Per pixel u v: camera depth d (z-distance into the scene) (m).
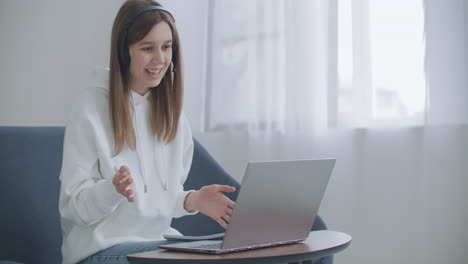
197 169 2.03
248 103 2.55
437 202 2.05
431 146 2.06
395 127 2.14
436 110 2.04
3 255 1.68
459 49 2.01
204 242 1.26
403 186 2.13
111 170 1.49
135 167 1.57
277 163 1.14
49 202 1.79
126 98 1.54
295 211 1.24
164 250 1.15
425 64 2.06
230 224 1.08
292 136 2.41
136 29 1.46
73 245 1.48
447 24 2.03
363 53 2.21
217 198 1.34
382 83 2.16
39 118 3.33
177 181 1.66
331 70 2.28
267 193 1.15
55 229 1.78
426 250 2.08
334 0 2.28
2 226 1.69
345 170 2.28
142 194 1.57
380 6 2.17
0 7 3.44
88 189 1.38
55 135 1.87
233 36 2.59
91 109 1.51
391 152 2.15
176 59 1.61
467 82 2.00
